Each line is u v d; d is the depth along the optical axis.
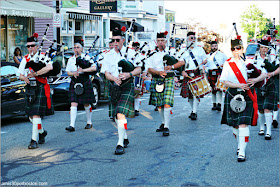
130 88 6.27
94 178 4.91
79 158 5.83
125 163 5.55
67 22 20.28
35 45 6.60
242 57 5.92
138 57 6.30
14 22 16.73
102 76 11.38
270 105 7.00
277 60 7.45
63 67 11.34
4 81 8.28
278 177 4.89
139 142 6.85
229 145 6.58
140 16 28.48
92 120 9.07
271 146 6.49
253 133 7.56
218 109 10.54
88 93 7.97
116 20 25.94
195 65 9.05
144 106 11.55
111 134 7.54
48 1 19.09
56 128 8.12
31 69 6.46
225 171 5.15
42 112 6.55
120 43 6.32
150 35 31.27
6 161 5.69
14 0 15.80
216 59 10.52
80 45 7.94
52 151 6.26
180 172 5.13
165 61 7.54
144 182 4.75
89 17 21.66
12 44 16.66
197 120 9.04
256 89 7.14
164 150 6.28
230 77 5.69
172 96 7.46
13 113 8.37
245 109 5.66
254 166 5.36
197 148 6.39
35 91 6.54
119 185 4.65
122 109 6.11
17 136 7.41
